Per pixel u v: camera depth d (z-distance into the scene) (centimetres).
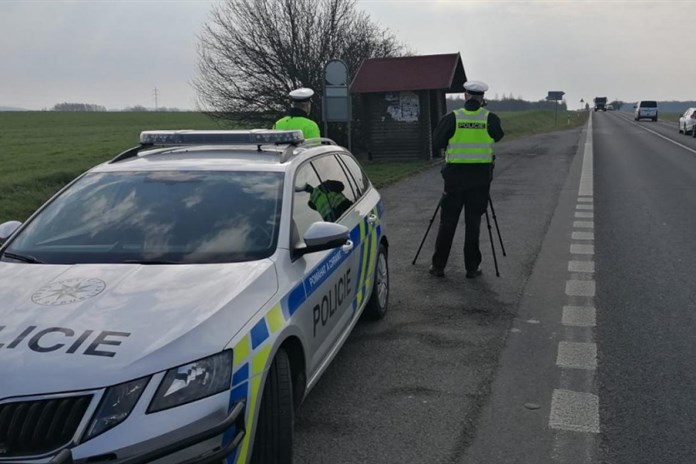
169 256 372
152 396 270
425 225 1093
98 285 328
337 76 1516
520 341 551
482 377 480
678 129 5059
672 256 830
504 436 396
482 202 738
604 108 13388
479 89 719
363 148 2536
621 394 448
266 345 314
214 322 301
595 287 700
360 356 523
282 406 332
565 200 1345
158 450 263
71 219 412
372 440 394
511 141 3631
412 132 2309
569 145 3216
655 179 1705
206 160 460
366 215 556
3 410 262
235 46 2209
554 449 380
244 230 392
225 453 279
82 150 2761
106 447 259
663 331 565
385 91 2258
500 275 760
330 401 445
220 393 284
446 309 638
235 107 2247
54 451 258
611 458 370
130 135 4078
